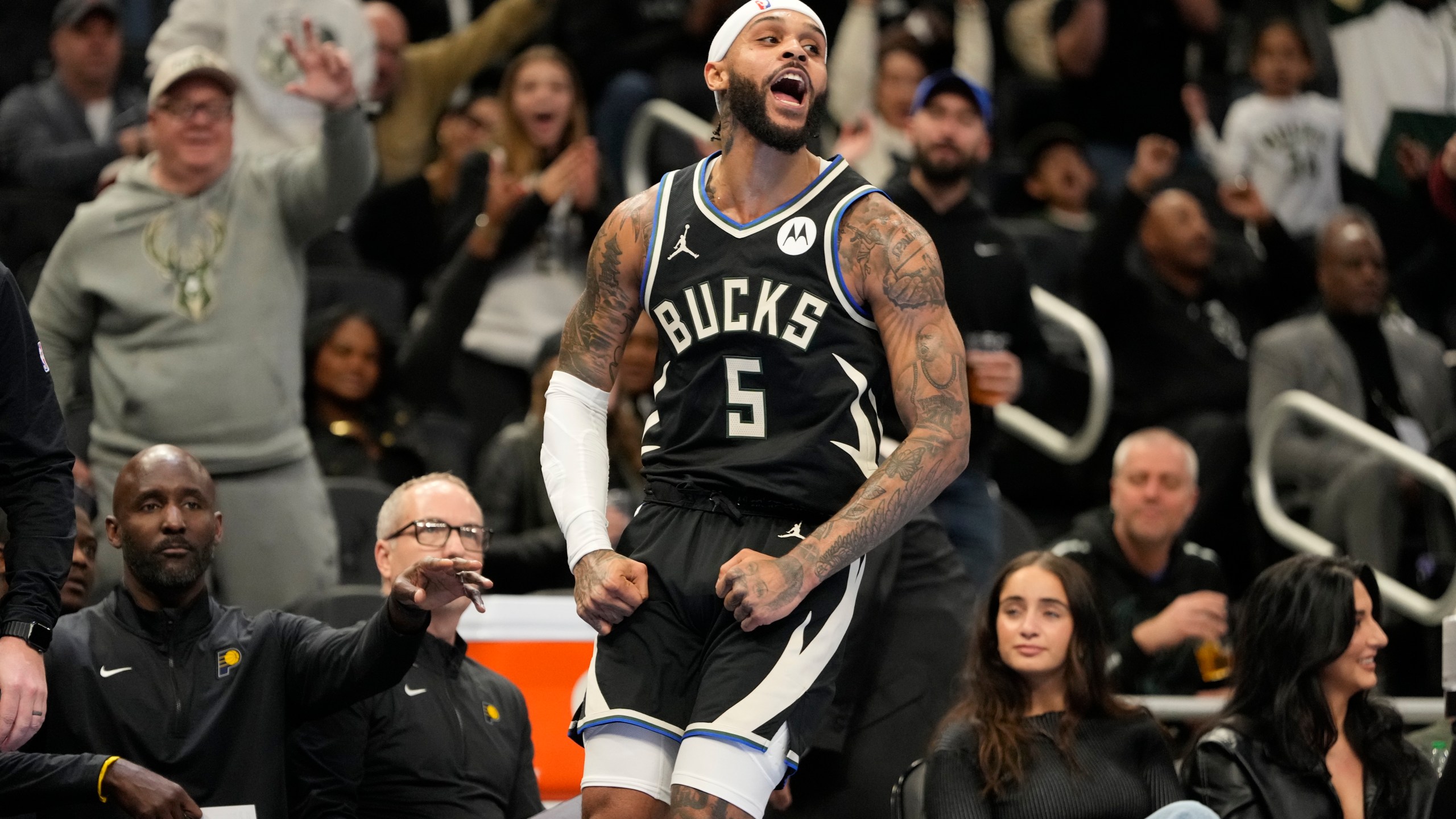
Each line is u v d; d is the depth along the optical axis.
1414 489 18.42
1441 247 23.69
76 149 19.59
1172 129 25.08
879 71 22.05
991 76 26.70
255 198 13.99
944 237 14.75
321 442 16.44
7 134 19.95
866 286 7.86
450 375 18.11
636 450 15.63
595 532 7.99
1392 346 19.70
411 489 11.74
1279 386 18.75
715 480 7.85
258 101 18.22
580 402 8.36
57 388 13.81
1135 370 19.52
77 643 9.96
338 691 9.93
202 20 18.23
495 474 15.95
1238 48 28.41
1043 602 11.12
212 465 13.59
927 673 11.87
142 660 9.98
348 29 18.89
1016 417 19.16
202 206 13.84
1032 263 21.47
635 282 8.22
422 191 20.88
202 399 13.57
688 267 7.95
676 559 7.82
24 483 8.05
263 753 9.95
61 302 13.82
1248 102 23.81
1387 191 24.06
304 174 13.91
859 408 7.86
